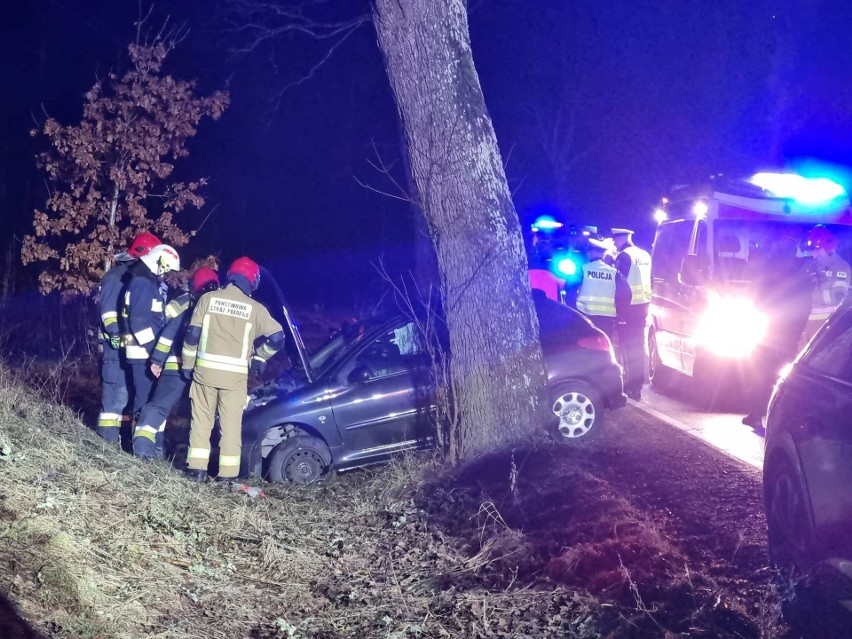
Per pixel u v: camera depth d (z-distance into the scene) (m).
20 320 12.51
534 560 5.62
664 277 12.49
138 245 8.00
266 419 8.09
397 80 7.49
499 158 7.64
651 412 10.37
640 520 6.16
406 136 7.62
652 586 5.17
